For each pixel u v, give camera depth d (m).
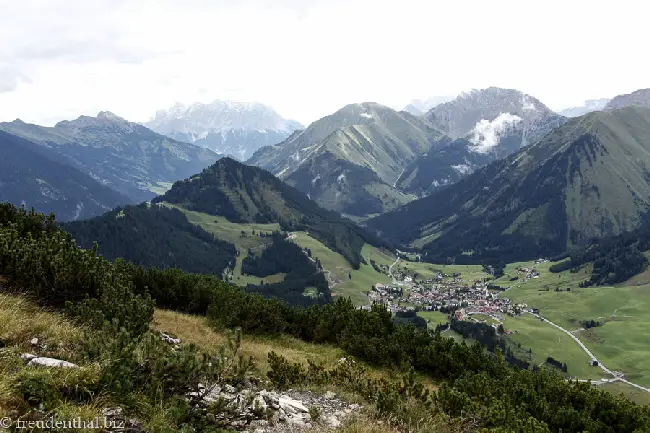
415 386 13.02
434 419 11.18
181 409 7.46
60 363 7.84
